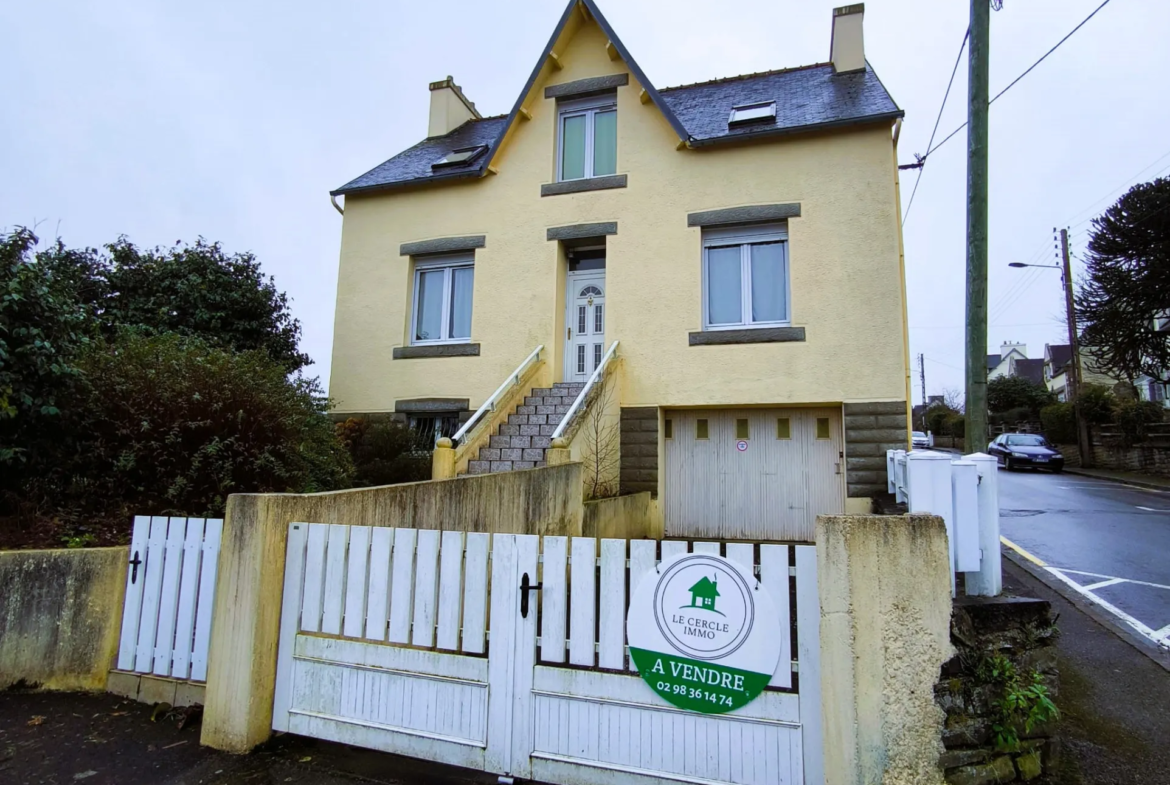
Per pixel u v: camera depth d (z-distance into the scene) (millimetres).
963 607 3297
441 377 11484
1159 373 24281
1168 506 13523
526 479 6785
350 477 8367
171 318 10625
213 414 6059
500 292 11438
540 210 11430
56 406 5523
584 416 8891
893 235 9688
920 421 60062
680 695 3168
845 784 2842
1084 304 25328
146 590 4484
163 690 4281
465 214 11844
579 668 3393
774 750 3004
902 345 9453
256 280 11906
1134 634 5508
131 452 5746
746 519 10344
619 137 11188
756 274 10477
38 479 5637
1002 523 11344
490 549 3680
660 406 10391
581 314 11586
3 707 4266
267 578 3895
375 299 12094
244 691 3758
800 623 3045
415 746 3561
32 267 5547
